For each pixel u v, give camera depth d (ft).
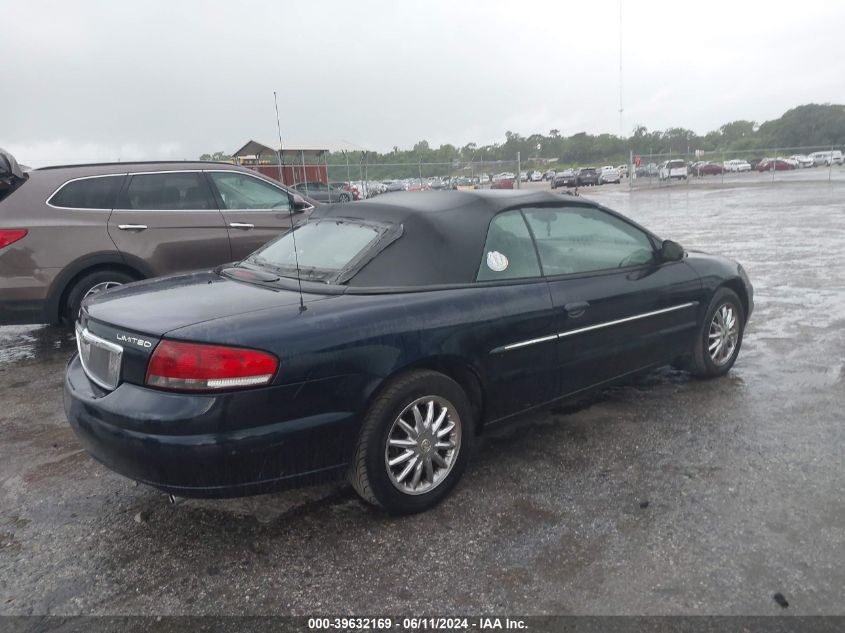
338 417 9.25
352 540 9.62
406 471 10.02
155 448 8.54
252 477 8.86
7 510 10.85
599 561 8.93
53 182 19.84
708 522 9.75
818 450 11.94
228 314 9.30
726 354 15.96
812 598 8.08
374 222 11.47
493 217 11.68
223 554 9.38
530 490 10.89
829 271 29.32
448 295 10.57
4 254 18.70
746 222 53.06
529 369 11.57
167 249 21.18
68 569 9.15
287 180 75.61
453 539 9.57
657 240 14.51
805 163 191.42
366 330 9.51
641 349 13.62
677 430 13.05
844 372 16.02
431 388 10.12
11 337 22.98
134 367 9.00
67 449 13.26
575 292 12.21
